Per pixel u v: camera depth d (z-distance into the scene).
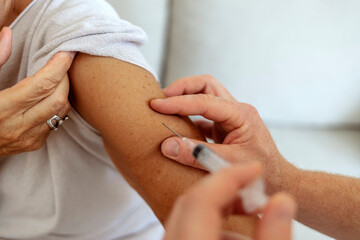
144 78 0.48
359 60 0.85
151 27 0.83
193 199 0.29
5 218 0.56
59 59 0.45
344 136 0.91
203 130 0.60
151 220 0.63
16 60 0.51
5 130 0.45
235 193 0.30
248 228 0.44
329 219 0.50
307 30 0.82
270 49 0.83
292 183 0.48
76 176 0.54
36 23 0.49
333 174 0.51
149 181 0.46
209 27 0.82
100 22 0.47
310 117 0.90
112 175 0.57
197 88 0.57
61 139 0.52
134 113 0.46
